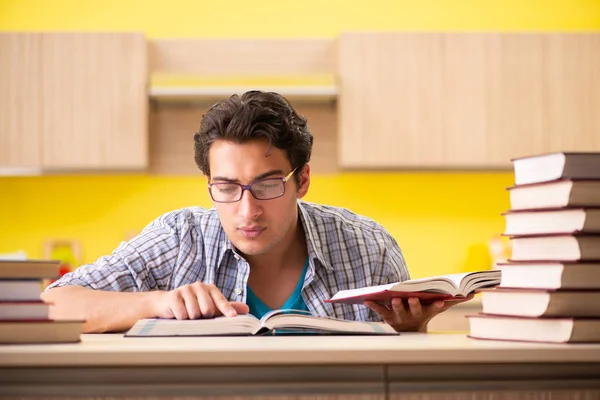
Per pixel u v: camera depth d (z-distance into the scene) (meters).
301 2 4.09
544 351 0.95
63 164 3.68
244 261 1.81
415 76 3.77
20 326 1.03
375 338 1.16
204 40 3.94
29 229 3.97
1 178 3.97
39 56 3.68
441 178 4.09
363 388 0.93
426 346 0.96
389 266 1.99
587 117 3.81
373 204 4.07
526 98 3.80
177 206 4.02
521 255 1.15
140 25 4.04
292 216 1.69
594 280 1.07
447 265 4.07
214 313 1.42
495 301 1.14
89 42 3.70
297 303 1.87
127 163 3.70
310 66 3.97
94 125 3.69
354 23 4.09
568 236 1.08
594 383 0.96
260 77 3.68
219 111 1.62
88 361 0.90
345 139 3.76
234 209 1.61
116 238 4.00
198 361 0.90
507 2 4.14
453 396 0.94
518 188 1.17
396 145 3.77
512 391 0.95
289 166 1.65
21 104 3.67
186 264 1.89
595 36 3.83
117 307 1.50
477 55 3.79
